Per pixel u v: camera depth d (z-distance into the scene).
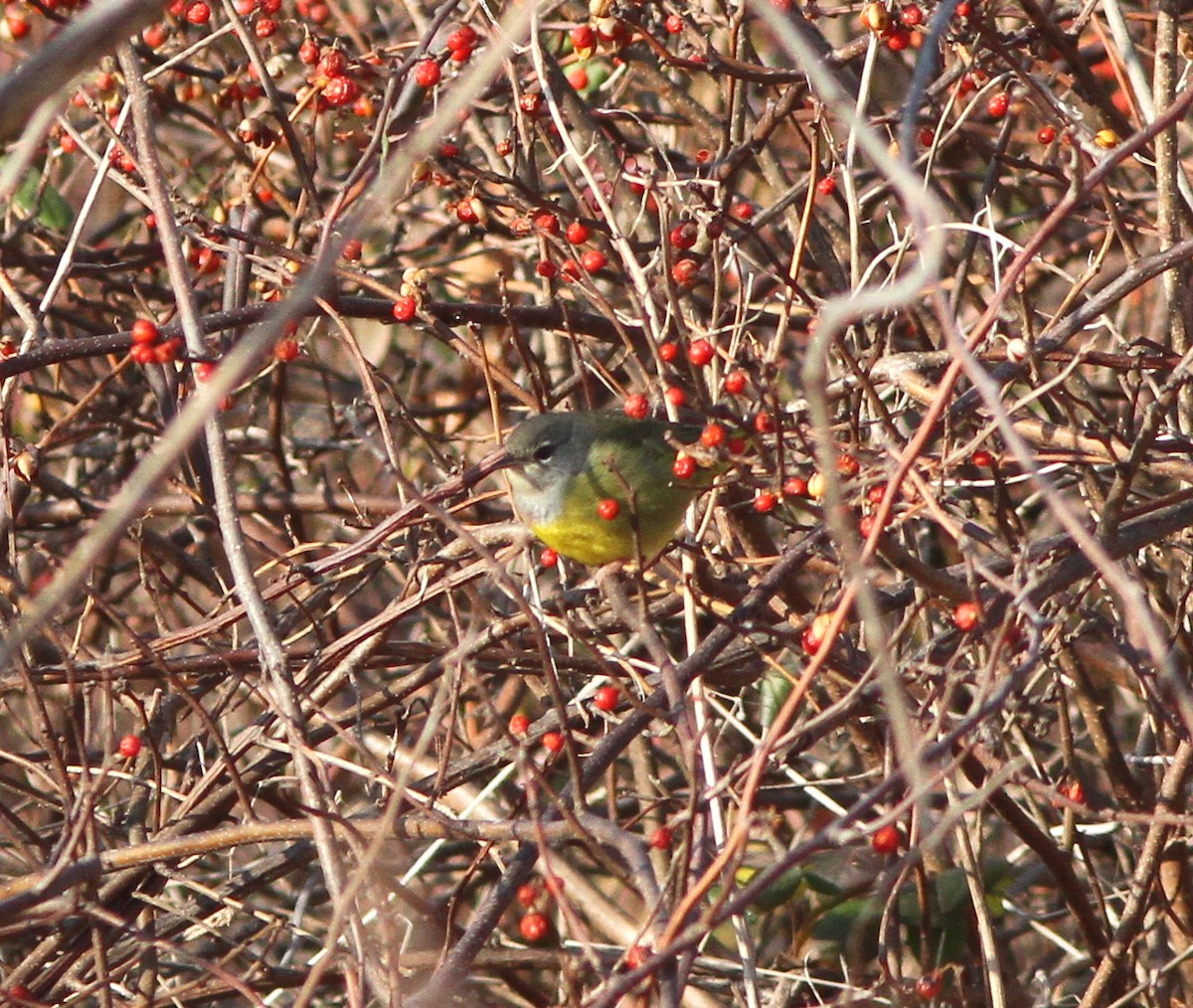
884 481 7.77
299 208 11.43
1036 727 12.05
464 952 7.15
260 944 11.94
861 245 10.91
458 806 11.70
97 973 8.94
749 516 10.54
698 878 6.88
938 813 9.36
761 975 9.94
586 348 12.29
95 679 9.42
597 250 11.36
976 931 10.29
